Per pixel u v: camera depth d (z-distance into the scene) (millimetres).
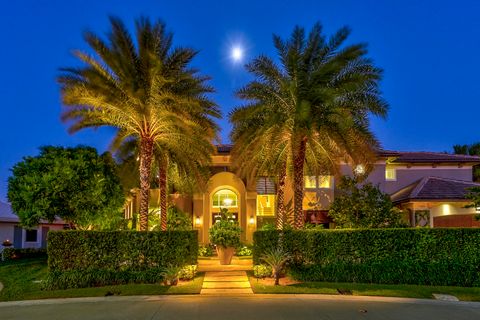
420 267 17984
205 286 17172
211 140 22625
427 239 18344
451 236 18234
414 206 27781
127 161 24859
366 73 19031
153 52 19078
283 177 23219
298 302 14242
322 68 18266
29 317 12305
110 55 18641
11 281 18281
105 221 20500
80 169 19656
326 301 14484
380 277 18016
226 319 11586
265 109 20016
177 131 20484
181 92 20859
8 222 31422
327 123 18984
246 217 29969
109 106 18953
